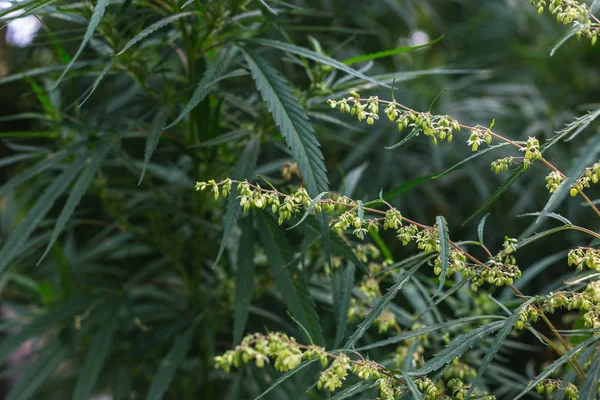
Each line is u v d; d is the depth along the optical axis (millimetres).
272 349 750
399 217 837
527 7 2748
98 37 1364
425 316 1306
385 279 1229
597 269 812
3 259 1157
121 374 1646
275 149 2084
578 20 860
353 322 1220
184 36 1259
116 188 1660
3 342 1429
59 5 1213
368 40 2887
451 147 2506
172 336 1597
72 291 1735
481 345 1321
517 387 1351
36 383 1433
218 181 1396
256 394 1416
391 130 2432
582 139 2553
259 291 1510
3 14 909
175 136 1445
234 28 1336
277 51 2184
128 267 1979
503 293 1402
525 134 2520
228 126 1465
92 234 2301
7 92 2307
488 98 2725
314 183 923
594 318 844
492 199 867
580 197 2377
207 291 1624
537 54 2828
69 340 1504
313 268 1329
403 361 1124
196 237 1487
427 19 3180
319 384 755
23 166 2338
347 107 846
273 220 1175
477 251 2494
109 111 1432
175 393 1704
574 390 803
